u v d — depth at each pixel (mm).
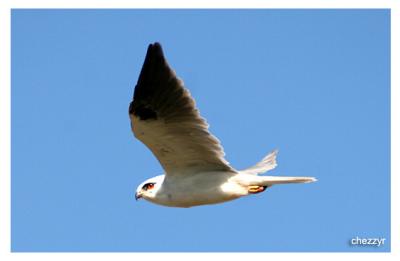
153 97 14258
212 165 15195
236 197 15195
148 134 14711
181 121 14477
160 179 15727
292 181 14906
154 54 14156
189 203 15414
